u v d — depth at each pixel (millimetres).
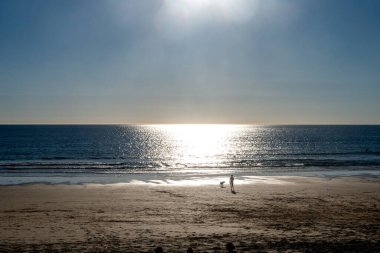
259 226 21531
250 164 64250
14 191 34281
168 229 20781
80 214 24875
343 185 38656
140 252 16594
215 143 135250
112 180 43594
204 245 17547
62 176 47438
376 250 16812
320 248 17031
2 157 77562
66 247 17281
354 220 23109
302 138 162875
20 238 18844
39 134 183625
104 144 122188
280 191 34562
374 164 62188
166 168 58344
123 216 24312
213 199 30484
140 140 150625
